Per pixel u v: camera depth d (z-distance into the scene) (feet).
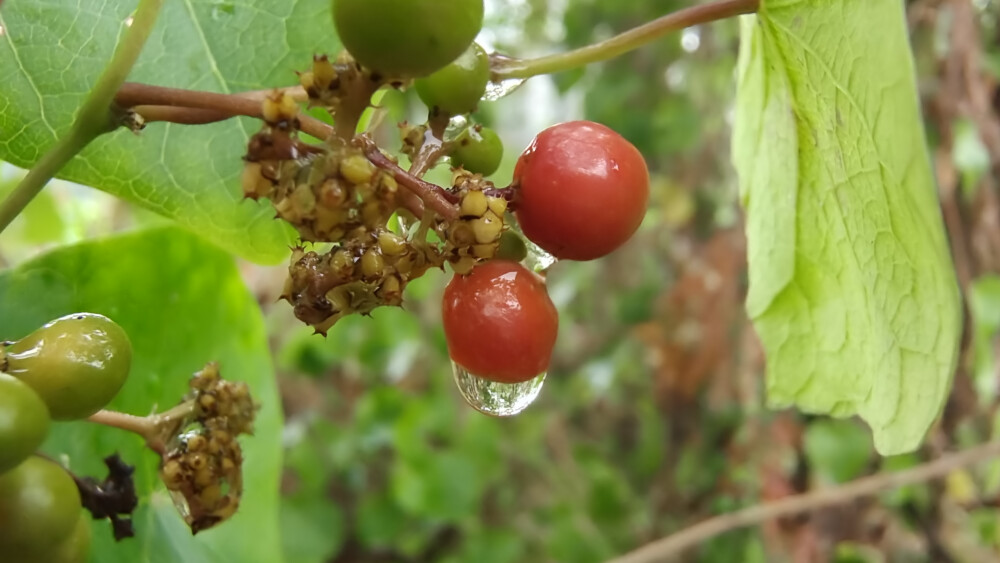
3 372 0.20
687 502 0.90
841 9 0.26
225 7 0.32
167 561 0.36
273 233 0.35
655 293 1.03
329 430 0.81
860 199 0.30
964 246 0.65
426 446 0.75
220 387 0.25
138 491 0.35
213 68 0.32
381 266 0.20
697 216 1.05
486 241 0.21
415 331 0.82
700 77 0.97
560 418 1.02
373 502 0.79
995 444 0.56
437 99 0.23
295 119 0.19
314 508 0.77
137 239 0.35
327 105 0.19
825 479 0.67
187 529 0.37
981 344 0.65
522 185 0.23
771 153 0.34
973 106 0.63
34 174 0.21
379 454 0.91
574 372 1.10
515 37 1.03
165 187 0.33
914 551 0.71
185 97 0.21
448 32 0.18
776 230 0.36
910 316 0.30
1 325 0.32
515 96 1.21
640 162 0.23
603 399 1.05
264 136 0.19
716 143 1.03
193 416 0.25
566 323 1.11
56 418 0.21
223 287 0.38
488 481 0.79
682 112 0.95
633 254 1.13
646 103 0.97
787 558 0.73
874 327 0.32
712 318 0.93
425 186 0.20
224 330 0.39
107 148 0.32
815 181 0.32
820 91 0.29
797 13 0.27
